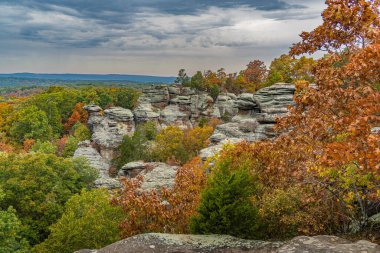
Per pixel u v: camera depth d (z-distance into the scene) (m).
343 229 15.75
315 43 13.76
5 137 90.88
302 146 12.84
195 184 22.19
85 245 24.56
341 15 12.48
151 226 20.52
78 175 45.56
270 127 51.38
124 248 14.52
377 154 8.06
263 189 18.95
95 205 28.44
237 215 16.27
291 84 61.59
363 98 9.98
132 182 22.75
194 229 17.05
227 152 21.73
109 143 80.62
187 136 84.31
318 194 14.94
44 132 93.88
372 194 12.49
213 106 114.12
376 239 13.79
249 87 129.00
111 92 141.62
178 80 148.88
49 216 36.66
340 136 11.90
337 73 11.51
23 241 29.94
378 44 9.56
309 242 12.75
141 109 103.56
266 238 17.17
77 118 111.44
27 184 36.84
